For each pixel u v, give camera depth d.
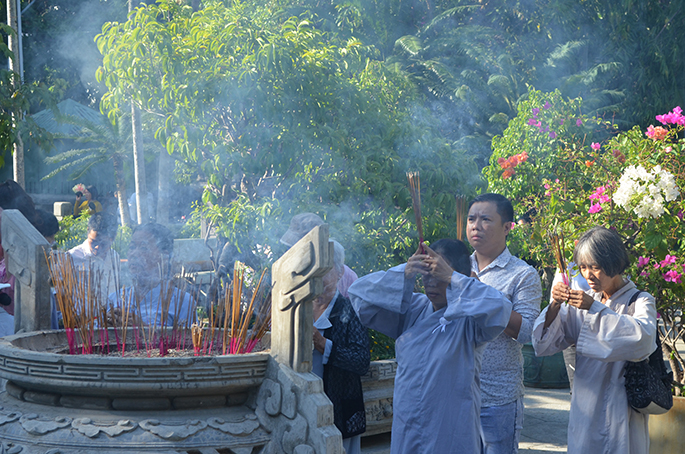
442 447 2.31
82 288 2.35
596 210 3.97
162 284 2.36
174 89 4.72
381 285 2.39
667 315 4.17
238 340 2.27
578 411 2.92
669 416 3.83
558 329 2.84
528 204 5.73
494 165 6.91
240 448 1.95
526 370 6.43
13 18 10.55
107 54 4.97
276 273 2.10
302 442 1.94
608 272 2.84
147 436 1.89
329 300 2.95
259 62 4.61
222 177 5.00
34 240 2.65
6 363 2.06
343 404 2.85
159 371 1.93
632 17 17.64
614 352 2.70
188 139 4.82
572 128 6.64
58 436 1.90
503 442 2.81
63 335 2.50
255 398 2.09
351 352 2.81
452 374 2.35
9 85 7.39
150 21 4.86
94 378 1.92
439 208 5.25
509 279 2.93
